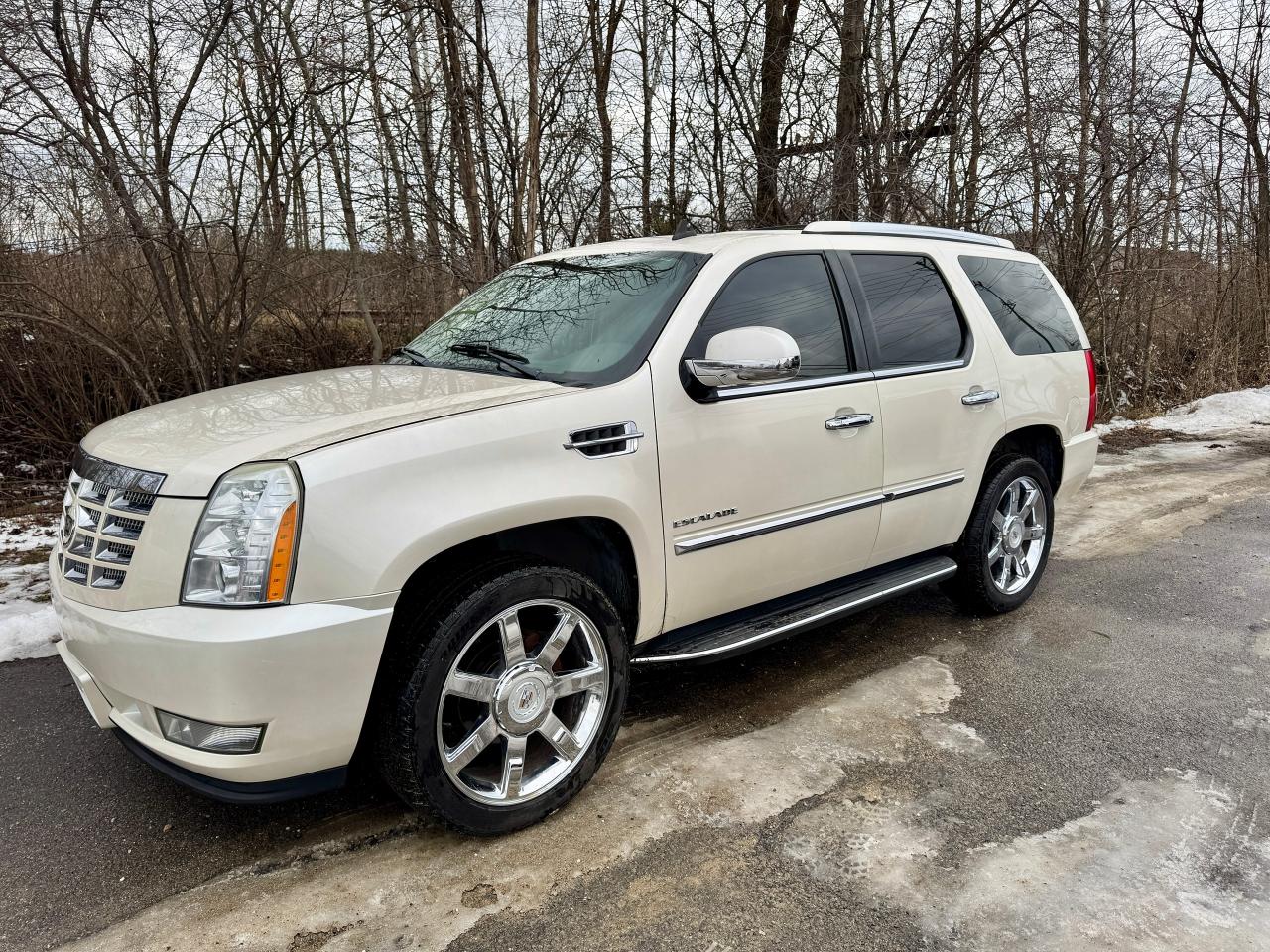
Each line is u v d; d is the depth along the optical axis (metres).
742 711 3.35
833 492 3.31
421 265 8.00
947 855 2.45
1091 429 4.85
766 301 3.22
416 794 2.35
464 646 2.36
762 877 2.35
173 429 2.47
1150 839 2.53
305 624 2.09
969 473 3.94
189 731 2.14
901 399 3.56
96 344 6.37
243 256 6.51
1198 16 13.87
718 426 2.92
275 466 2.16
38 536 5.69
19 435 7.25
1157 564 5.25
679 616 2.97
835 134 10.16
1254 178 14.24
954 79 9.71
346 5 6.54
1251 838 2.54
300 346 8.20
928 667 3.77
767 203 10.09
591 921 2.19
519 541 2.63
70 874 2.39
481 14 7.96
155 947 2.11
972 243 4.34
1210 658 3.86
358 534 2.16
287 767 2.18
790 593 3.36
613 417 2.66
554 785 2.61
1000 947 2.10
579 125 9.33
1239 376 14.18
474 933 2.15
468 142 8.00
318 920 2.20
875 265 3.72
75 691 3.52
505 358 3.09
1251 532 5.95
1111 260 11.74
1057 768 2.93
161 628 2.08
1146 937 2.12
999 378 4.09
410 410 2.46
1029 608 4.53
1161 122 10.77
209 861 2.45
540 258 3.91
